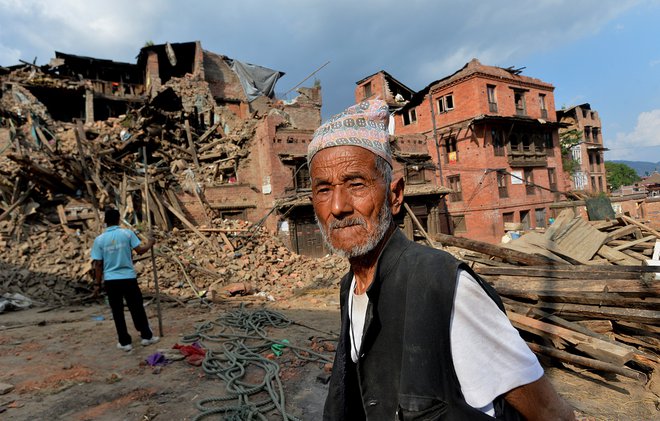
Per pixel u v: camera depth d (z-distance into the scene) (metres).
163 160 22.11
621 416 3.65
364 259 1.15
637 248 6.84
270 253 16.09
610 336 4.68
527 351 0.86
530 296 5.20
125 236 6.07
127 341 5.98
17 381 4.77
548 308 5.06
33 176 14.20
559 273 5.35
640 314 4.41
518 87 28.55
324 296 11.93
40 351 6.06
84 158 16.41
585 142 43.88
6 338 6.88
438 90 29.00
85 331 7.39
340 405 1.17
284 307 10.22
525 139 29.56
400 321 0.99
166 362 5.43
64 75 28.77
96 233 13.73
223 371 4.98
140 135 21.61
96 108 30.41
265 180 19.81
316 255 19.00
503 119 25.92
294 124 31.70
